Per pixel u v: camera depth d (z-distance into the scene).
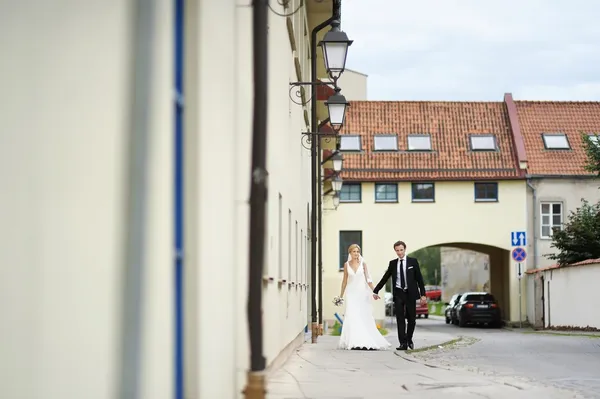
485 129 46.09
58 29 3.95
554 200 44.34
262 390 4.67
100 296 3.92
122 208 3.83
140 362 3.71
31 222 3.74
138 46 3.87
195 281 5.39
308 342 22.20
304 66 24.19
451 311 47.94
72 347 3.93
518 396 8.66
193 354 5.39
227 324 6.64
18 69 3.71
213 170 5.97
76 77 3.97
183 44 5.45
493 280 48.97
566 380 11.23
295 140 17.72
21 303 3.65
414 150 45.12
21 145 3.71
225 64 6.62
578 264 33.38
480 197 44.66
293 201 16.66
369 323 18.12
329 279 43.84
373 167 44.56
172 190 5.03
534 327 41.53
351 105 47.00
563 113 47.16
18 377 3.62
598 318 30.78
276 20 12.27
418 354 16.92
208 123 5.77
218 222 6.21
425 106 47.03
